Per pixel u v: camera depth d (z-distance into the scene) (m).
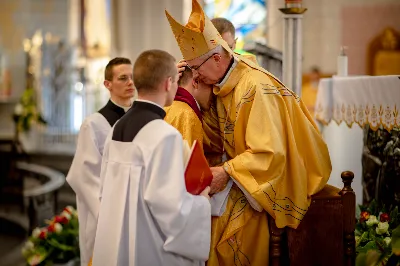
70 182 3.65
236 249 3.05
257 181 2.91
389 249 2.83
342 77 4.00
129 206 2.69
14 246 7.38
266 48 4.58
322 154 3.10
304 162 3.07
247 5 7.57
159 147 2.63
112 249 2.73
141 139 2.69
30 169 9.22
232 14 7.70
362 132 3.94
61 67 10.67
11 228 8.02
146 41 9.46
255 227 3.07
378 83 3.61
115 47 9.70
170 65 2.75
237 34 7.25
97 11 10.69
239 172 2.92
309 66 5.62
